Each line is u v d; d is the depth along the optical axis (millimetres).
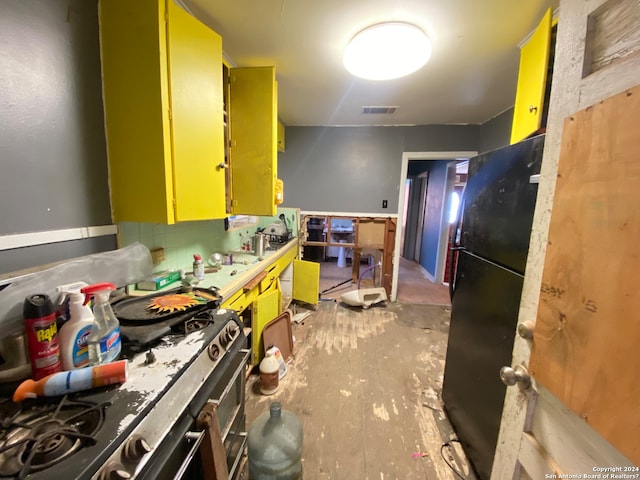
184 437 668
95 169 1175
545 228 707
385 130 3475
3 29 833
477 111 2877
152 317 952
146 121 1187
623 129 469
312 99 2615
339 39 1651
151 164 1212
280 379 1986
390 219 3621
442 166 4535
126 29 1147
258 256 2361
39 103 946
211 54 1435
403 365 2207
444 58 1827
